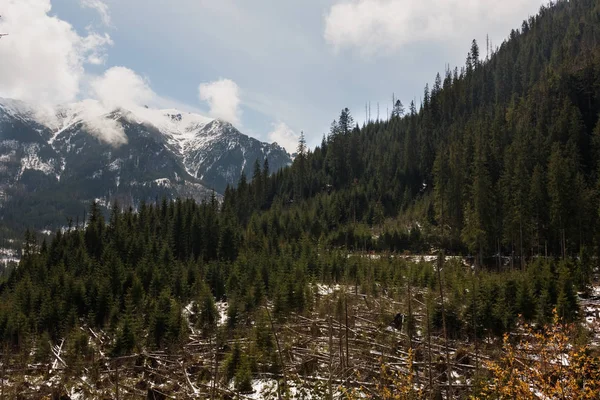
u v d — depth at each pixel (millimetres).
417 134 132500
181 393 23516
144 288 54312
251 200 128250
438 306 28891
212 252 80188
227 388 23266
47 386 26656
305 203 112688
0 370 30672
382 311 33062
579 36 139750
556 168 58281
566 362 14086
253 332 31359
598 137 78812
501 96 132375
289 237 90375
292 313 36219
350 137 143500
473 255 70438
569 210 56625
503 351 23375
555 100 95750
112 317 40688
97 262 65750
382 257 62750
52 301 45062
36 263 68312
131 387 25469
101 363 30594
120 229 81375
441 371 21422
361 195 110562
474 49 169375
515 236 59531
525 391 13164
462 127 121812
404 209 102625
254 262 58844
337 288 47375
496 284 33219
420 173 115312
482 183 64562
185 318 37781
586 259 48531
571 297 30250
